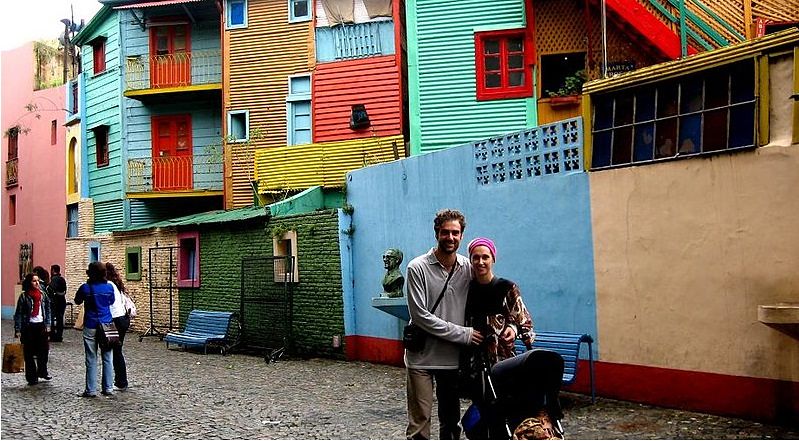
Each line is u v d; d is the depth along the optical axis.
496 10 17.67
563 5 17.28
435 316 5.30
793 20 15.49
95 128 24.78
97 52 25.25
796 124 7.08
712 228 7.78
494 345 5.23
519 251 10.23
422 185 12.12
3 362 11.28
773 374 7.16
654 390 8.34
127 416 8.88
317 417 8.60
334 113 20.08
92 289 10.45
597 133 9.19
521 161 10.23
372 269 13.41
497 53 17.77
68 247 26.38
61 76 31.45
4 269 32.00
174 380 11.76
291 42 20.69
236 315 15.87
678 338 8.10
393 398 9.73
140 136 23.66
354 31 20.11
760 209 7.33
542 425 4.79
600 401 8.77
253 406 9.39
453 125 17.81
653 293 8.38
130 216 23.77
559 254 9.61
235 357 14.89
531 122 17.36
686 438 6.89
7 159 32.03
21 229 30.67
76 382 11.77
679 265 8.11
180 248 19.23
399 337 12.66
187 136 23.36
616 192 8.85
